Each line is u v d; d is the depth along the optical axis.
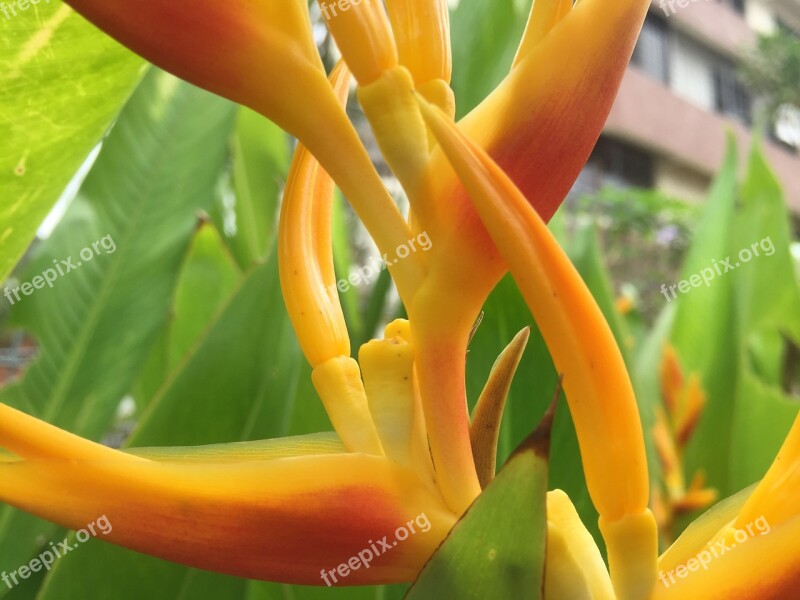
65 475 0.08
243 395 0.18
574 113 0.08
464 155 0.07
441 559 0.07
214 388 0.18
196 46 0.08
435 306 0.08
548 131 0.08
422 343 0.08
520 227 0.07
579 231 0.22
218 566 0.08
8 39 0.12
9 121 0.14
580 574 0.08
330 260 0.10
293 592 0.18
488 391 0.09
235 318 0.18
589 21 0.08
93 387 0.24
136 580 0.16
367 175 0.08
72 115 0.14
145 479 0.08
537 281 0.07
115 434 0.40
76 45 0.13
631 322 0.40
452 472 0.08
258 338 0.18
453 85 0.21
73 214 0.26
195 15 0.08
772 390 0.27
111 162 0.26
